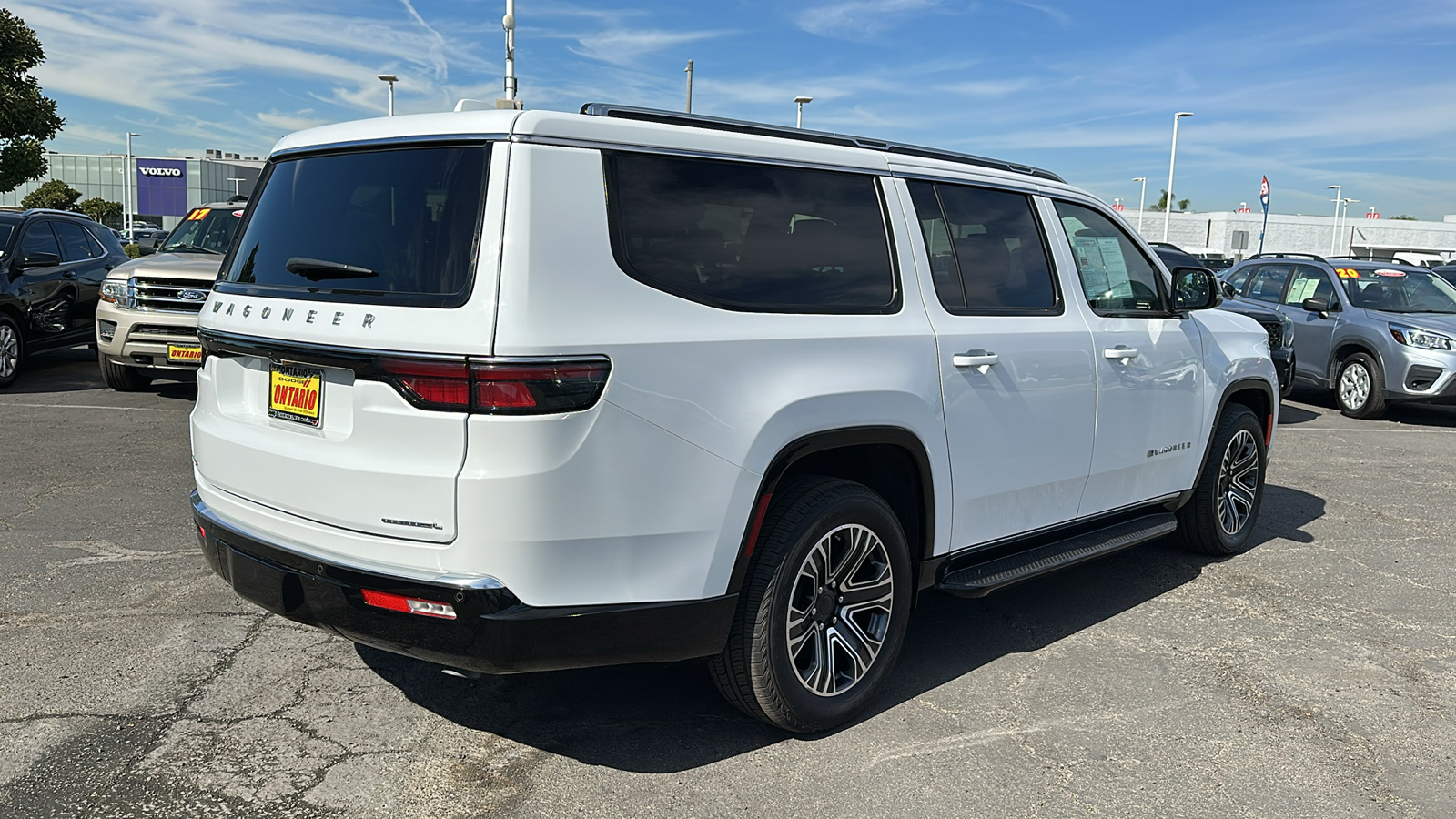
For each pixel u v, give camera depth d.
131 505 5.91
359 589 2.78
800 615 3.27
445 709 3.50
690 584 2.94
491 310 2.60
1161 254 14.16
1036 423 4.05
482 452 2.61
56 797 2.87
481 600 2.64
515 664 2.71
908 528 3.70
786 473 3.41
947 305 3.73
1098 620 4.61
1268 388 5.70
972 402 3.74
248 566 3.06
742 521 3.02
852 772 3.16
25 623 4.14
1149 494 4.89
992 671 3.99
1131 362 4.57
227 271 3.36
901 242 3.62
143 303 9.29
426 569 2.71
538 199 2.69
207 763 3.09
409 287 2.75
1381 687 3.92
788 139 3.40
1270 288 13.25
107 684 3.61
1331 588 5.13
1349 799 3.07
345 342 2.77
